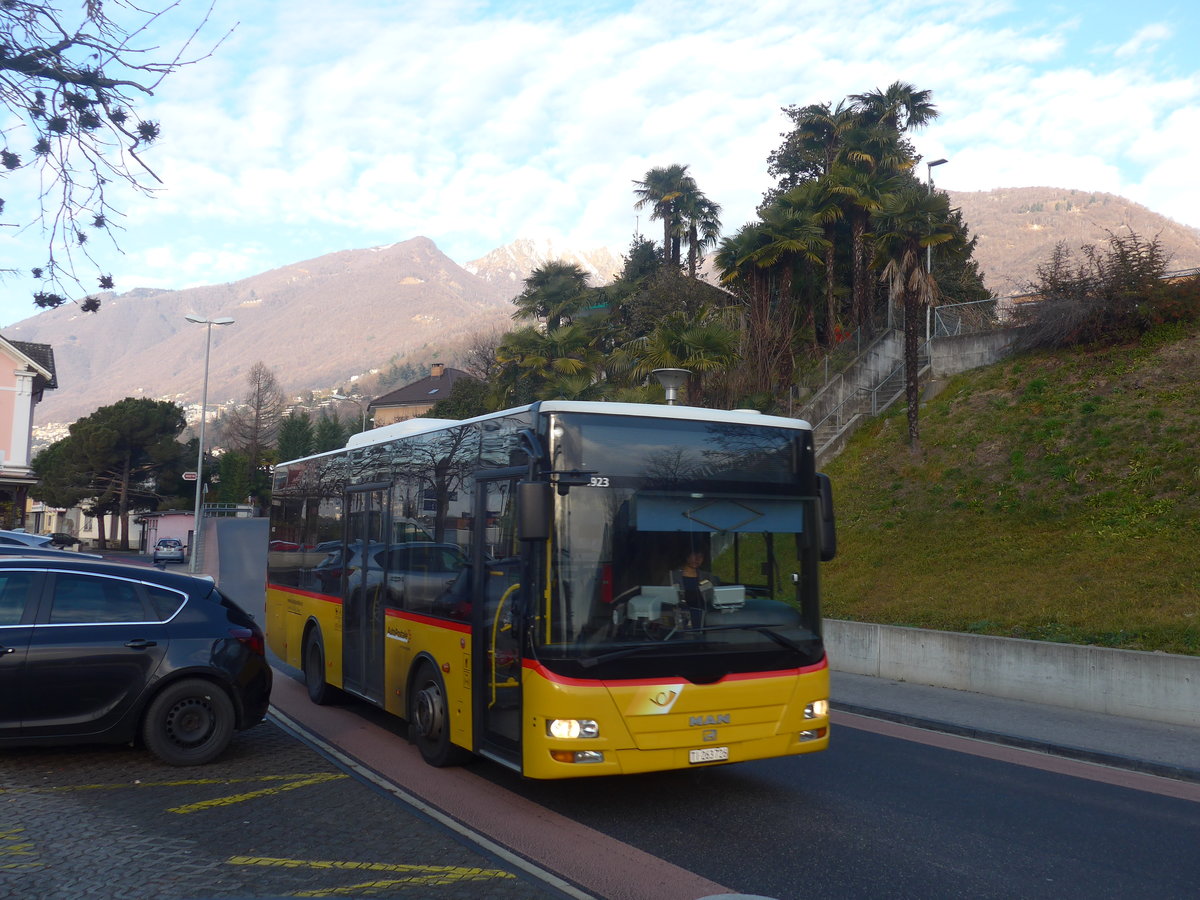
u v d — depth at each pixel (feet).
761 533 23.72
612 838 20.70
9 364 153.07
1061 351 78.69
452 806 22.97
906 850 20.24
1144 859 19.99
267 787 24.41
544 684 20.92
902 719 35.83
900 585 54.60
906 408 85.15
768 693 22.62
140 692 25.66
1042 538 55.57
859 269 113.09
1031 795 25.29
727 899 16.97
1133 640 38.27
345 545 35.35
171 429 226.38
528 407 22.98
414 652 28.22
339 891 17.01
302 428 294.25
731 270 99.96
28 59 19.27
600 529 21.91
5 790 23.81
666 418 23.35
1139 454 60.54
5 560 25.79
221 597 28.04
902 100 126.72
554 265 170.60
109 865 18.24
